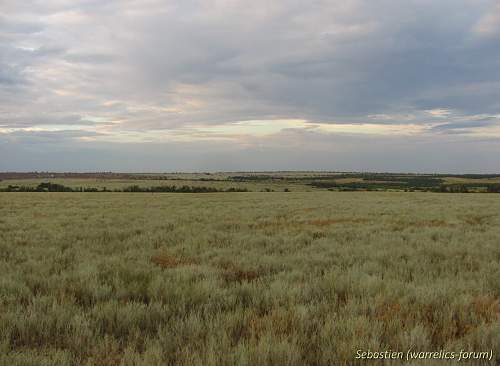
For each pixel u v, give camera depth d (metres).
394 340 3.89
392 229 14.44
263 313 4.99
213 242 11.23
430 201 35.78
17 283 5.97
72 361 3.46
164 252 9.18
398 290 5.71
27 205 27.28
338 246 10.25
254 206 28.80
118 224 15.91
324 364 3.48
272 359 3.41
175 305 5.11
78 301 5.38
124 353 3.57
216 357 3.36
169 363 3.47
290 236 12.39
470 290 5.85
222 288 5.98
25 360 3.32
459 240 11.52
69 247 10.07
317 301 5.18
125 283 6.32
